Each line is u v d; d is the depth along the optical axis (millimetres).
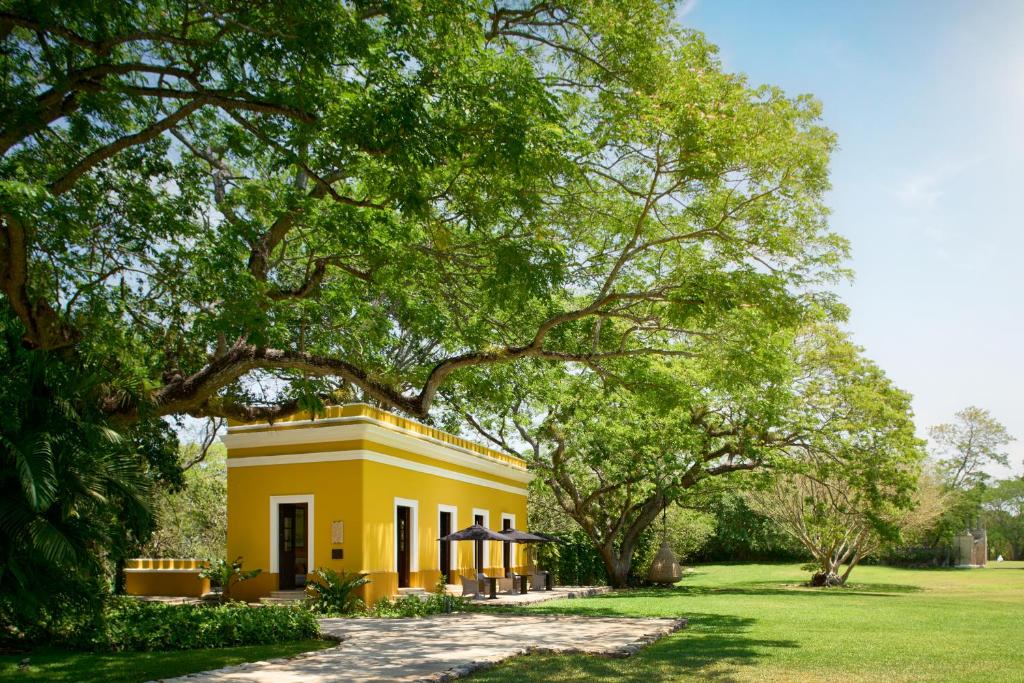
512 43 12750
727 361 14531
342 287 14031
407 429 21406
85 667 9875
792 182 12422
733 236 13102
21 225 8500
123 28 9812
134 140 9906
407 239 11508
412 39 9133
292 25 8875
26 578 10023
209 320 10328
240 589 19719
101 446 10602
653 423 26812
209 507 34562
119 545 11219
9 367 10305
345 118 8898
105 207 11031
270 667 9852
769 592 25938
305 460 19531
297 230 13594
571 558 32812
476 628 14305
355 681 8805
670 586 30781
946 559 48406
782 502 31734
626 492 30359
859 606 19141
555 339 15250
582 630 13773
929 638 12727
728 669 9883
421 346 22094
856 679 9125
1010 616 16375
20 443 9477
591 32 12141
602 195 13641
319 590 18344
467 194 10227
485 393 15750
